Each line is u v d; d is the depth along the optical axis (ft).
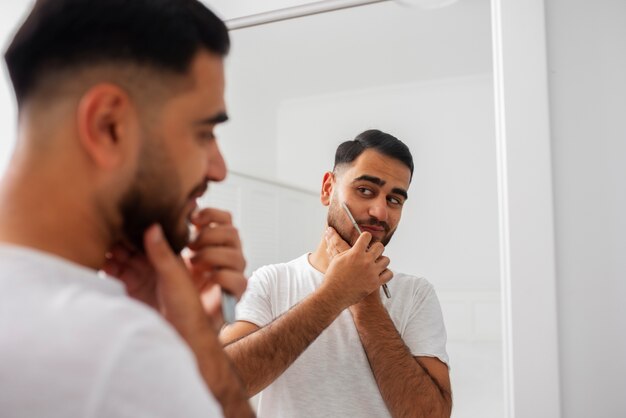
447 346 2.70
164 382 0.92
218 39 1.28
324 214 3.08
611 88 2.54
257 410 2.93
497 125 2.65
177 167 1.21
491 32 2.74
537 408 2.47
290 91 3.17
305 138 3.12
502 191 2.60
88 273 1.07
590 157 2.54
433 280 2.77
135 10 1.13
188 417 0.94
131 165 1.14
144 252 1.32
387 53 2.94
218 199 3.32
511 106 2.59
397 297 2.85
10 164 1.12
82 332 0.91
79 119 1.08
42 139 1.09
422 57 2.87
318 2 3.04
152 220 1.21
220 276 1.60
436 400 2.56
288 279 3.11
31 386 0.88
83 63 1.09
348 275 2.65
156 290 1.51
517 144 2.57
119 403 0.87
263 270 3.17
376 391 2.80
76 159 1.09
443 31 2.84
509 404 2.54
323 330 2.74
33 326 0.92
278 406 2.89
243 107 3.29
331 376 2.85
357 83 3.01
